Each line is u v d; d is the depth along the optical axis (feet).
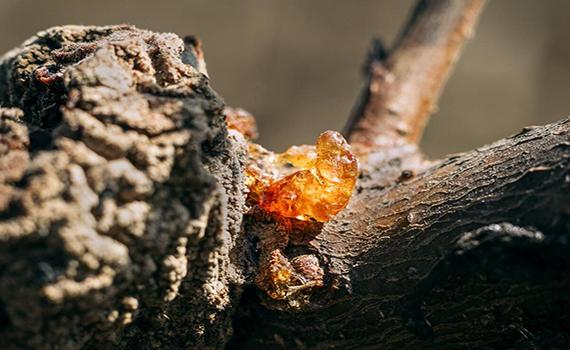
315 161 0.81
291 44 2.58
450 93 2.58
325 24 2.61
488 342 0.77
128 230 0.70
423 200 0.79
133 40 0.75
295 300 0.79
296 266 0.79
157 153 0.71
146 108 0.72
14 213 0.68
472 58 2.64
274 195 0.80
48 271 0.68
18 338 0.69
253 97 2.51
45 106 0.76
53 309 0.69
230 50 2.52
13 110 0.75
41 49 0.80
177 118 0.72
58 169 0.69
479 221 0.75
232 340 0.83
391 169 0.87
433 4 1.14
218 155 0.76
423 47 1.11
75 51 0.77
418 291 0.76
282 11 2.58
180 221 0.72
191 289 0.76
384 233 0.80
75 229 0.68
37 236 0.68
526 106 2.62
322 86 2.57
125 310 0.72
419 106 1.07
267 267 0.78
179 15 2.51
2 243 0.68
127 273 0.71
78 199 0.69
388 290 0.78
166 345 0.77
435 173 0.81
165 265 0.72
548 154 0.74
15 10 2.37
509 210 0.74
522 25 2.70
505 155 0.77
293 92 2.55
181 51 0.79
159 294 0.73
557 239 0.71
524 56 2.67
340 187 0.80
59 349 0.70
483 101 2.60
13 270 0.68
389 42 2.65
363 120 1.05
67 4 2.42
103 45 0.74
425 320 0.76
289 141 2.49
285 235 0.80
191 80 0.75
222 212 0.74
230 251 0.78
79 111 0.71
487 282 0.74
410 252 0.78
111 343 0.74
